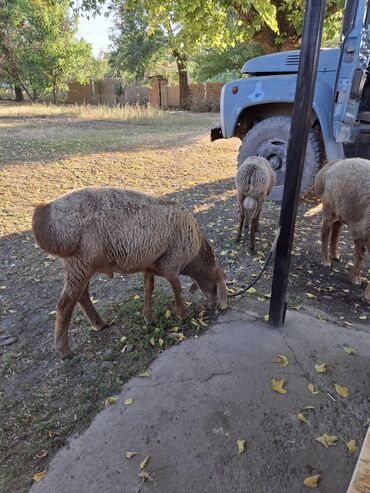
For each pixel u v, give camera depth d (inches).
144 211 119.3
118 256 118.4
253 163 196.4
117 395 109.2
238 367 116.8
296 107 111.8
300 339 129.8
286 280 128.8
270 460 90.6
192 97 1083.9
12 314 148.9
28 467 90.7
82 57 1075.3
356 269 177.3
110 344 130.7
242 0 382.6
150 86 1169.4
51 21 1007.0
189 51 569.0
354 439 96.3
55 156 396.2
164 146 469.4
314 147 265.0
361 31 225.1
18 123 635.5
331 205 181.9
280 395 107.6
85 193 115.9
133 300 154.7
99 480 86.3
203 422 99.3
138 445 93.7
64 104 1066.7
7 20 999.0
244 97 276.2
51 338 135.0
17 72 1074.7
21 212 249.9
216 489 84.4
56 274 177.9
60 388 113.3
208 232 224.1
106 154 412.8
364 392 110.3
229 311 146.8
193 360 119.8
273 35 504.4
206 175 351.6
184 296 157.6
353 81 234.8
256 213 195.8
